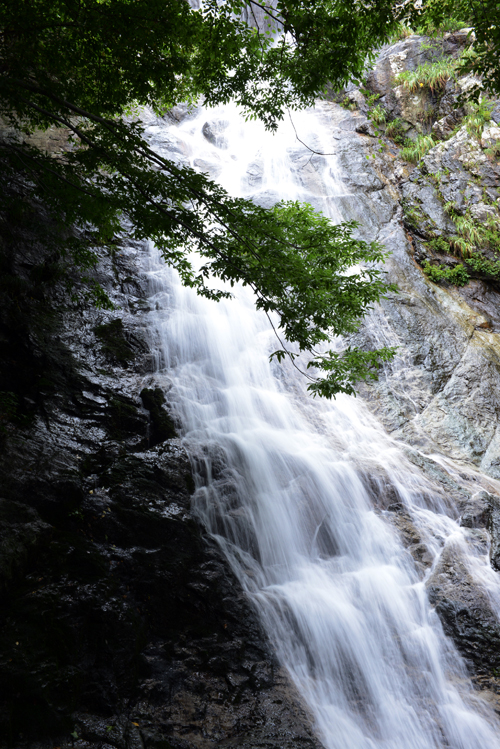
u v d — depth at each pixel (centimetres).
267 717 648
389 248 1712
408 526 990
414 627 829
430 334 1467
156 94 943
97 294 1093
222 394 1138
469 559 941
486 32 685
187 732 612
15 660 574
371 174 1964
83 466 845
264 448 1027
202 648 711
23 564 665
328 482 1009
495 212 1823
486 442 1262
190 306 1362
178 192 748
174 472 889
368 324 1441
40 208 1235
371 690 732
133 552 761
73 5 670
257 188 1873
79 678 605
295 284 727
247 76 911
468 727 695
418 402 1323
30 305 1088
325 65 820
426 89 2217
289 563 886
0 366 961
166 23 700
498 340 1539
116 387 1018
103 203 751
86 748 554
